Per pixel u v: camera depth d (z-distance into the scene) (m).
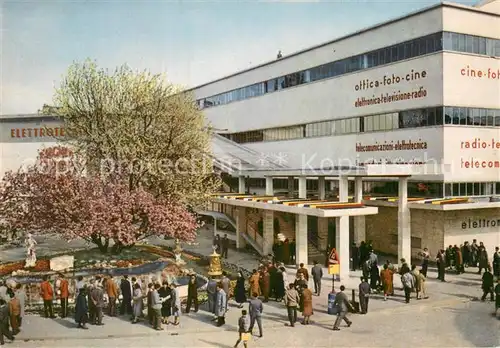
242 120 46.34
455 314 16.72
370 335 14.46
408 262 23.81
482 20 27.34
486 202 24.97
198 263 25.62
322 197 28.08
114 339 14.03
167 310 15.73
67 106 25.62
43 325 15.38
